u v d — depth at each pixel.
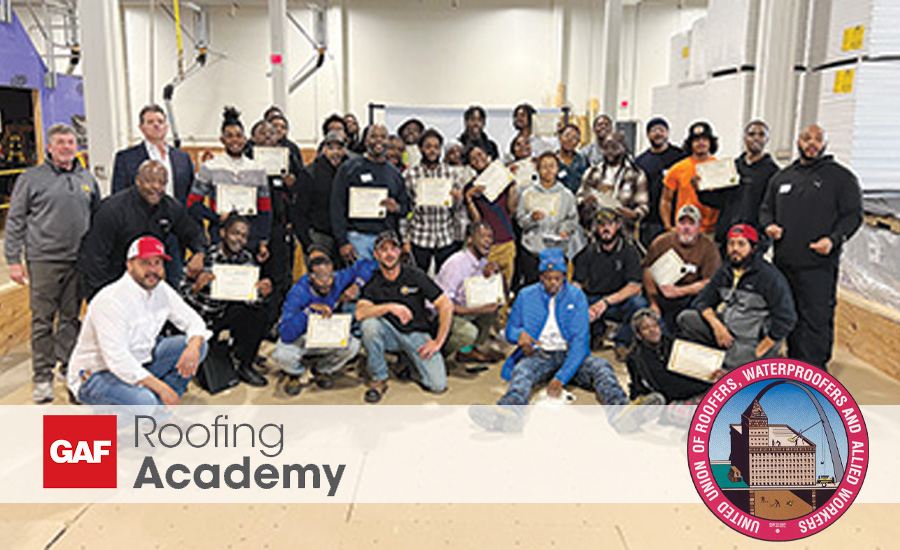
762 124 4.79
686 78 7.99
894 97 5.21
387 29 11.27
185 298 4.16
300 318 4.10
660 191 5.62
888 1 5.14
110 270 3.84
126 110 5.93
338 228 4.85
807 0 6.06
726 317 3.90
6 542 2.72
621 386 4.34
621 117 11.41
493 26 11.25
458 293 4.61
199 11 11.06
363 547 2.72
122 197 3.80
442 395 4.21
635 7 11.22
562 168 5.56
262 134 5.24
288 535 2.79
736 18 6.36
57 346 4.27
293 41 11.23
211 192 4.61
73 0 11.18
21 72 10.38
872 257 5.12
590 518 2.92
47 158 4.04
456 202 5.22
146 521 2.87
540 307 4.04
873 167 5.30
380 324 4.12
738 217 4.90
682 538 2.79
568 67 11.34
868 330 4.88
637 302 4.73
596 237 4.72
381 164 4.88
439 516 2.93
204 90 11.49
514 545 2.73
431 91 11.41
